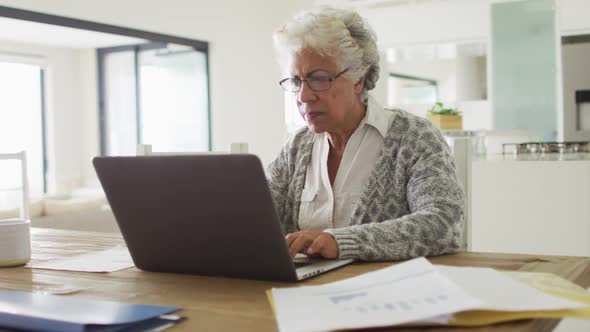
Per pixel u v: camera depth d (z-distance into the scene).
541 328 0.68
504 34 5.78
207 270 1.01
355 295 0.75
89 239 1.53
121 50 8.02
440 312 0.65
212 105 6.99
